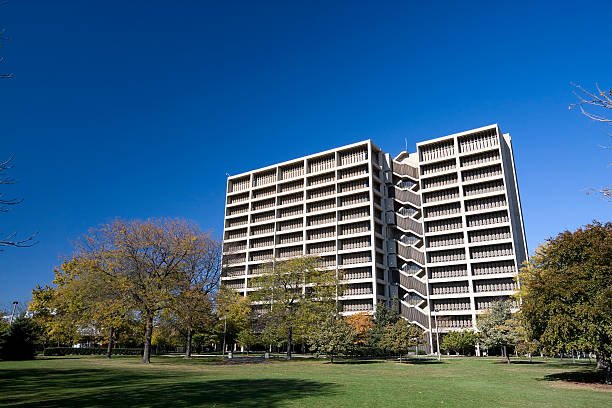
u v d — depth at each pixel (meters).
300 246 92.94
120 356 57.09
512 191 85.62
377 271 83.62
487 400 17.34
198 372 30.70
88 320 42.97
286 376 28.09
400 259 87.38
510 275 74.56
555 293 24.80
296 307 52.56
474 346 68.75
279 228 97.31
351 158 93.81
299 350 79.62
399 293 85.38
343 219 90.38
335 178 92.69
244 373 30.44
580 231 26.31
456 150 84.81
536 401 17.34
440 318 77.56
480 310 74.38
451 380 26.44
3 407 13.99
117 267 39.41
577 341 23.83
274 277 53.50
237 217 103.69
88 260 39.56
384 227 88.94
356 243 87.44
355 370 34.84
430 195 86.94
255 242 99.19
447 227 83.50
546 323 25.84
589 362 48.41
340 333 45.25
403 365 42.19
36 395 17.20
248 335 66.81
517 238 80.69
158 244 40.59
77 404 14.73
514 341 44.72
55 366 34.19
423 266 83.19
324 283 52.69
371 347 56.12
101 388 19.83
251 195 103.38
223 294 53.09
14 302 63.62
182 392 18.39
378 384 23.06
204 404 14.92
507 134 89.25
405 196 90.31
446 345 68.81
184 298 40.44
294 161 99.12
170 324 43.66
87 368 32.38
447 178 86.00
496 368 38.16
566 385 24.16
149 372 29.70
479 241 79.50
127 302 38.31
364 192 88.25
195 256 44.19
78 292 40.53
